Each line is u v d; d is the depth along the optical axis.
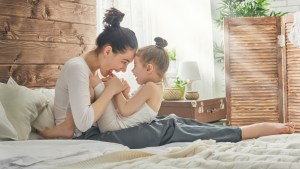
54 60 3.08
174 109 3.71
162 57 2.31
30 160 1.53
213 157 1.40
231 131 2.07
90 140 1.91
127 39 2.15
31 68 2.90
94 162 1.45
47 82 3.02
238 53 4.37
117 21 2.16
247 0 5.08
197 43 4.83
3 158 1.52
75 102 1.97
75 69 2.01
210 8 4.89
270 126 2.08
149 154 1.54
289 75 4.20
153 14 4.50
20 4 2.83
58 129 2.10
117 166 1.35
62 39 3.15
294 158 1.31
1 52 2.69
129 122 2.12
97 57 2.19
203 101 3.79
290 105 4.21
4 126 1.99
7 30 2.74
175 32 4.86
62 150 1.72
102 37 2.16
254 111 4.35
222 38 5.19
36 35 2.94
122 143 2.04
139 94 2.16
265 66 4.30
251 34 4.32
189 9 4.85
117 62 2.17
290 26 4.15
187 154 1.52
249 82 4.35
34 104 2.24
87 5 3.40
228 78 4.40
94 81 2.12
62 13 3.16
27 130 2.13
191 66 4.01
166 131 2.11
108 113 2.07
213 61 4.85
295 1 4.84
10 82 2.59
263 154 1.48
